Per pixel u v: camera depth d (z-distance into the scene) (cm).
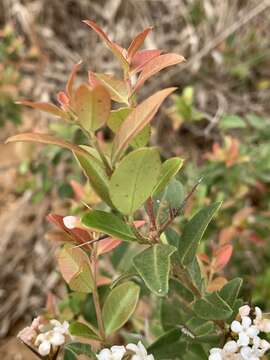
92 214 20
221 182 44
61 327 22
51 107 20
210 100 61
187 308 25
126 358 21
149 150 18
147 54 22
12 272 56
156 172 19
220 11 66
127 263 31
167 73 61
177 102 46
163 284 19
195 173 45
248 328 21
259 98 63
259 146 48
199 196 41
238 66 62
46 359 22
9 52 58
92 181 20
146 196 19
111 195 19
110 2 68
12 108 57
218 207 22
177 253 22
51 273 55
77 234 22
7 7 69
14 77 57
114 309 23
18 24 69
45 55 65
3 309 54
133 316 38
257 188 50
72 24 69
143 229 29
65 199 53
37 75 64
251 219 45
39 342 22
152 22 68
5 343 52
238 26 61
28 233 59
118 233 20
